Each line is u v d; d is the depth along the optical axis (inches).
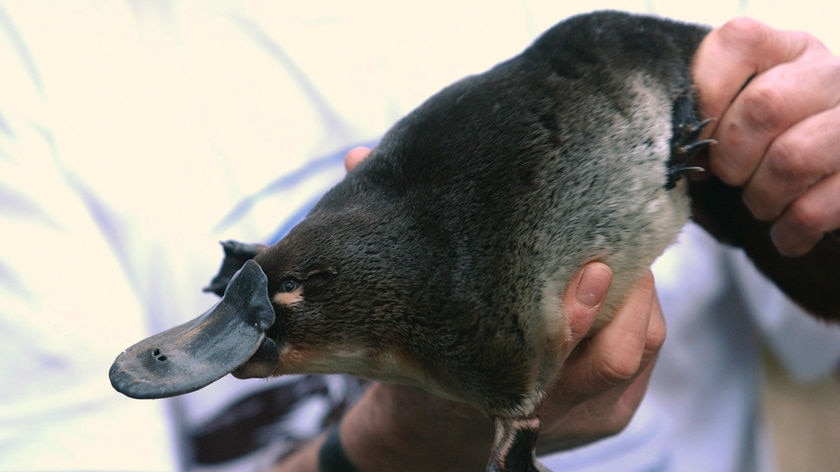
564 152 35.0
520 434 34.3
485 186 34.6
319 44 42.6
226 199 41.6
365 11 43.1
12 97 39.5
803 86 36.2
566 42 36.3
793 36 37.2
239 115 41.9
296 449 41.1
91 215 40.4
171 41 41.9
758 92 36.2
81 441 38.1
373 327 34.4
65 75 40.4
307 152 42.2
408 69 43.2
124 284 39.7
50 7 40.8
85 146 40.4
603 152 35.3
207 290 36.4
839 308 39.6
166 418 39.9
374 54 43.0
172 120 41.5
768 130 36.4
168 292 41.4
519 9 44.2
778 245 37.8
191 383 33.0
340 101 42.5
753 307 45.2
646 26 37.0
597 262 35.0
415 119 35.7
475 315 34.1
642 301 35.9
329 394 41.4
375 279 34.3
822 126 36.3
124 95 41.0
